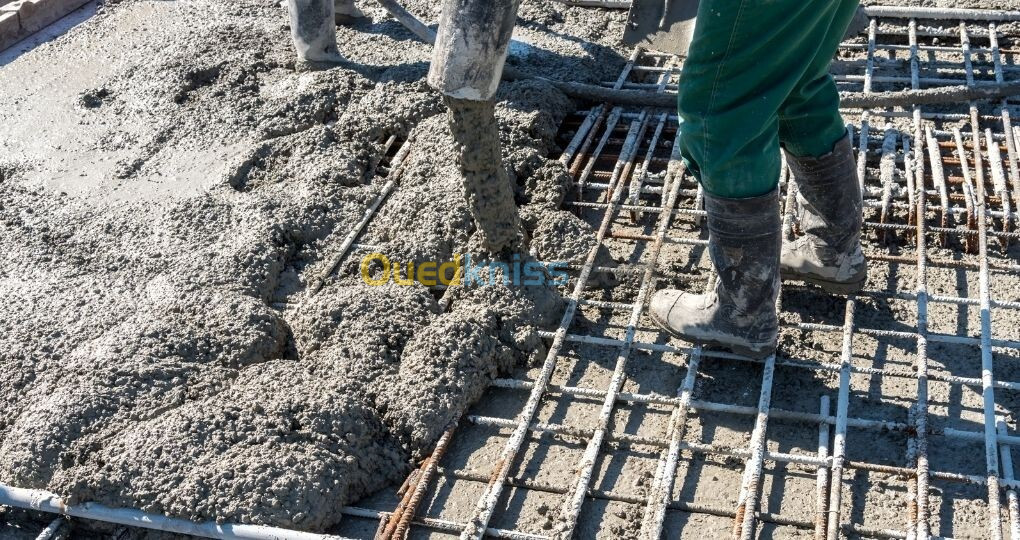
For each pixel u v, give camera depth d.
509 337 3.29
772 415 2.97
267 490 2.69
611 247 3.79
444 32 2.79
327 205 3.95
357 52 5.07
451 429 2.98
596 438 2.89
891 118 4.45
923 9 5.19
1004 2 5.20
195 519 2.68
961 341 3.13
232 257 3.62
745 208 2.74
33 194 4.14
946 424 2.94
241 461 2.76
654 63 5.00
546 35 5.21
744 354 3.11
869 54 4.86
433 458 2.88
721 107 2.56
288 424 2.88
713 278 3.45
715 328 3.06
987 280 3.39
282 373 3.09
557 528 2.64
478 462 2.92
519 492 2.82
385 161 4.37
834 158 3.01
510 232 3.41
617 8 5.47
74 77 5.09
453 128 3.07
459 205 3.77
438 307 3.41
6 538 2.79
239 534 2.63
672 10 2.98
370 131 4.38
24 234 3.87
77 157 4.41
